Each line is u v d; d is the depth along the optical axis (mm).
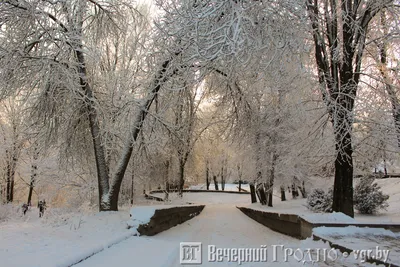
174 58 10664
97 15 14039
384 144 12430
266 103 20531
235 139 19453
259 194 27859
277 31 8422
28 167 25438
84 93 12125
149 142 14422
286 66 10500
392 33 11383
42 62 10914
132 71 16203
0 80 10695
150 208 10523
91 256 5871
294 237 9906
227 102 16844
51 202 25438
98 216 10625
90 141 14297
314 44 12484
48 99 11766
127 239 7852
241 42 6539
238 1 7094
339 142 11312
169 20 9961
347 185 11188
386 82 11781
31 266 4723
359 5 11656
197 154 38188
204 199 41125
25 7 10719
